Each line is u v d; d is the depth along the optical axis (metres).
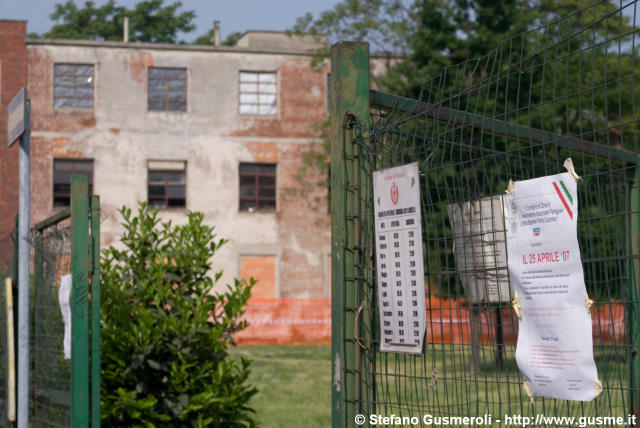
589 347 2.78
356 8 27.31
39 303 6.00
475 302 3.41
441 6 22.91
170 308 6.08
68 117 30.16
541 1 23.72
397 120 3.89
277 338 28.19
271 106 31.62
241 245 30.78
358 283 4.00
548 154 4.19
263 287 30.81
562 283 2.87
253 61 31.44
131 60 30.69
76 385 4.46
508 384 3.27
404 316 3.64
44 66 30.14
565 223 2.86
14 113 6.50
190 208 30.61
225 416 5.74
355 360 3.98
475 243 3.40
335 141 4.10
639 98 15.88
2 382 7.39
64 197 30.06
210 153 30.95
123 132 30.47
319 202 31.27
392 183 3.71
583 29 2.82
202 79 31.11
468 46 22.03
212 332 5.71
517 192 3.04
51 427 5.36
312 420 8.91
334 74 4.12
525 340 3.00
